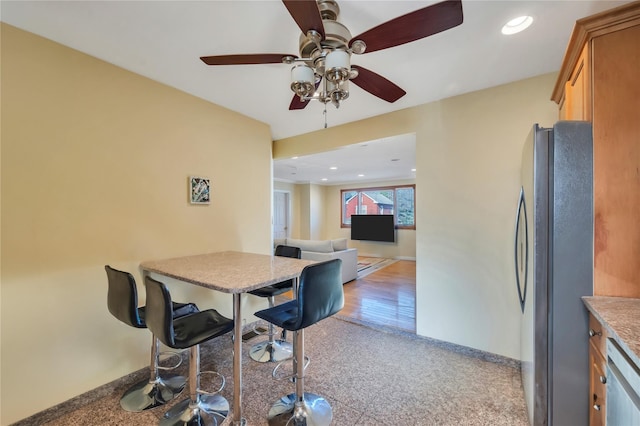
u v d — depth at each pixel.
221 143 2.71
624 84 1.23
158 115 2.23
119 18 1.50
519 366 2.21
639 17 1.18
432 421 1.67
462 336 2.46
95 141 1.89
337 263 1.66
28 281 1.63
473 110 2.38
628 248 1.24
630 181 1.23
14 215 1.58
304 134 3.55
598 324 1.19
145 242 2.15
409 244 7.74
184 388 1.99
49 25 1.56
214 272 1.71
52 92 1.71
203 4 1.39
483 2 1.37
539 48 1.77
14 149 1.58
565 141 1.32
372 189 8.39
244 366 2.29
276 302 4.02
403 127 2.75
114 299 1.71
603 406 1.14
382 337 2.82
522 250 1.73
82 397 1.82
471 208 2.39
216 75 2.13
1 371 1.54
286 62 1.45
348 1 1.35
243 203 2.93
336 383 2.05
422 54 1.83
